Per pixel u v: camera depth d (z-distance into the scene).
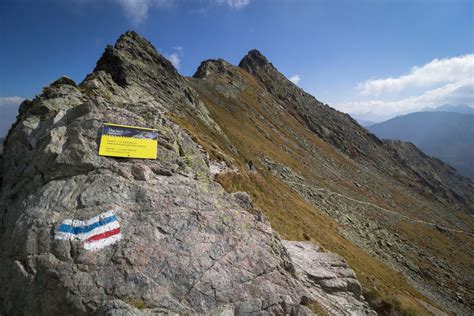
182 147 21.89
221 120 74.06
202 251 14.48
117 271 12.85
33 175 17.56
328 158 119.06
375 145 172.38
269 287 14.23
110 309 11.59
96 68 52.09
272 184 50.12
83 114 19.64
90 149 17.59
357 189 102.06
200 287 13.19
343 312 17.09
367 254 49.47
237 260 14.73
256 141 79.44
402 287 41.09
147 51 63.56
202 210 16.47
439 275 59.38
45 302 12.48
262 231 17.36
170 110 46.69
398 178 148.50
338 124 168.62
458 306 48.97
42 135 19.72
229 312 12.84
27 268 13.16
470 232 113.25
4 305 13.56
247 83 132.50
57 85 27.05
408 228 86.94
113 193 15.65
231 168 35.34
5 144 24.50
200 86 97.12
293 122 133.75
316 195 68.94
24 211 15.22
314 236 35.56
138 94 44.12
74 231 13.93
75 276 12.61
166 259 13.65
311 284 18.81
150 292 12.45
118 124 19.05
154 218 15.12
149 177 17.42
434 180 181.38
